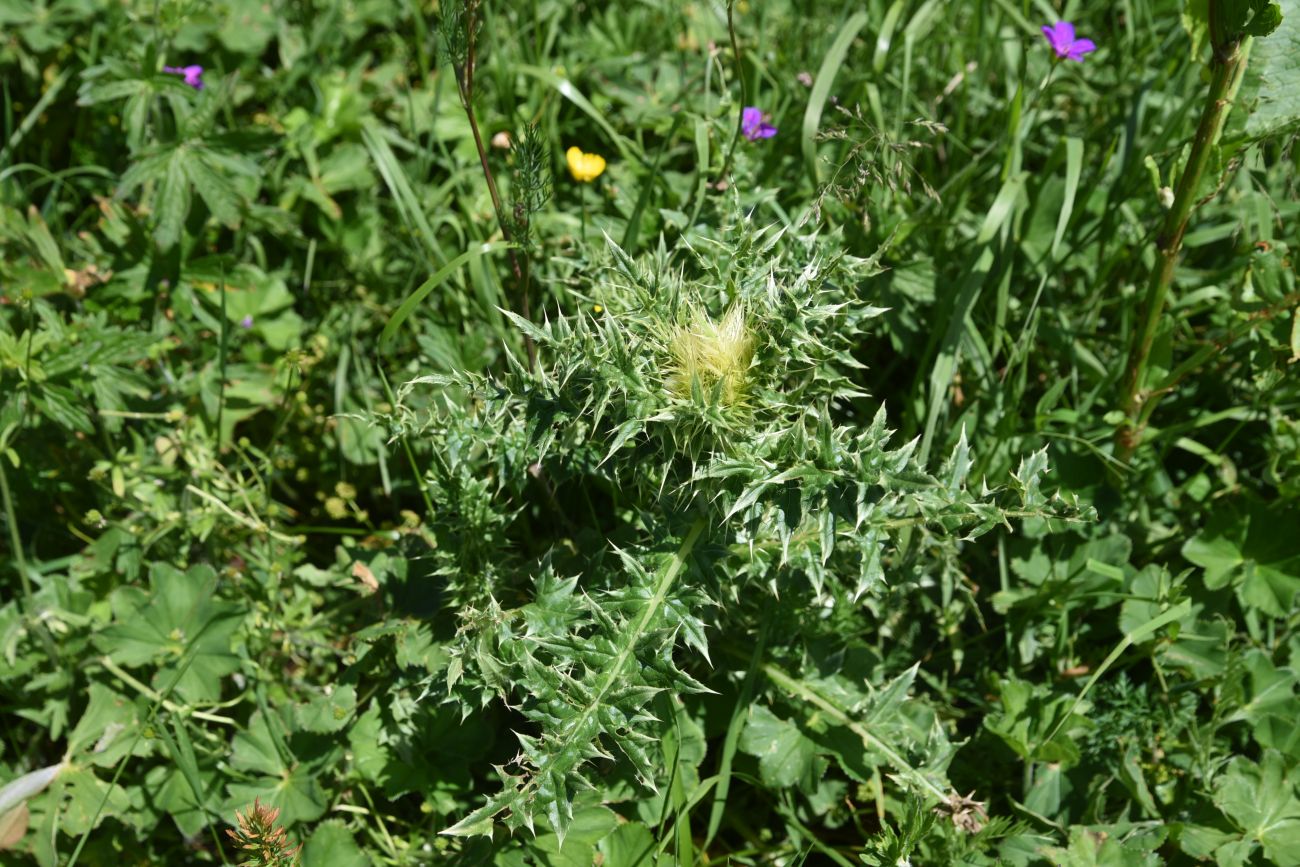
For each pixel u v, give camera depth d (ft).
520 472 3.54
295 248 4.47
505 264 4.22
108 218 4.23
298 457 4.28
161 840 3.82
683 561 3.39
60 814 3.70
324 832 3.59
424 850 3.67
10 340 3.86
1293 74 3.63
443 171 4.54
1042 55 4.56
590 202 4.36
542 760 3.26
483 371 4.10
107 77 4.24
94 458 4.07
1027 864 3.60
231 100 4.57
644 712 3.30
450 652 3.41
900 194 4.11
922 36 4.47
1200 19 3.67
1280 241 3.95
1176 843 3.62
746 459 3.26
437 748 3.67
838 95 4.42
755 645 3.69
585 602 3.40
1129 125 4.17
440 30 3.49
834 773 3.75
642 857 3.54
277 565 3.86
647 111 4.50
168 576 3.83
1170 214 3.66
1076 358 4.08
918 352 4.07
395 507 4.18
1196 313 4.17
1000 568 3.91
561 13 4.71
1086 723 3.64
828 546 3.25
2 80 4.72
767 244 3.49
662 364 3.36
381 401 4.26
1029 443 3.94
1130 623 3.80
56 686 3.83
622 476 3.55
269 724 3.70
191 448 4.04
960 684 3.88
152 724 3.64
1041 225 4.15
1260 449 4.06
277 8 4.81
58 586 3.91
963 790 3.77
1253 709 3.75
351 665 3.75
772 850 3.73
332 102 4.58
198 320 4.28
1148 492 3.99
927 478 3.21
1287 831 3.57
